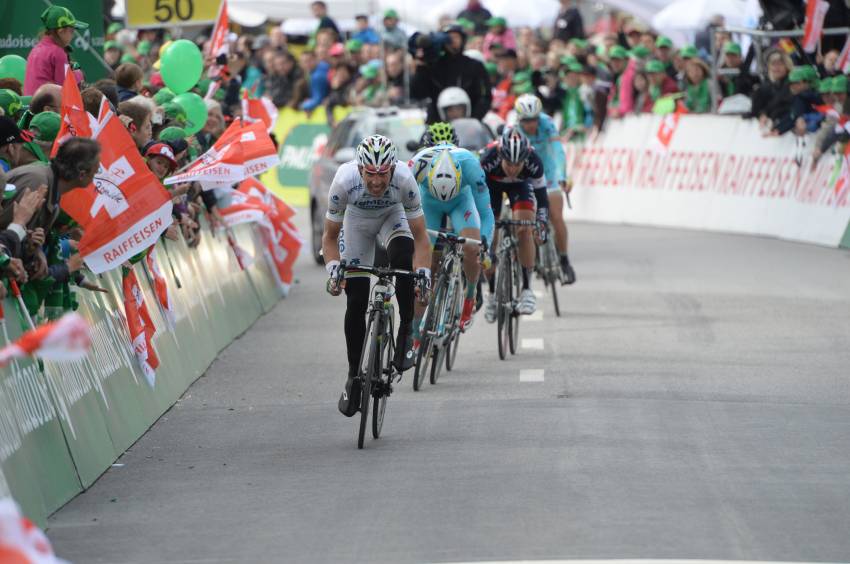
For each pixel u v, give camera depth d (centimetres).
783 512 1847
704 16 6819
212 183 3303
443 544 1708
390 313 2397
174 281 3073
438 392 2797
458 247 2933
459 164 2847
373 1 6862
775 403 2627
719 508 1867
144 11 4244
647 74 6706
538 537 1728
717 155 6256
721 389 2769
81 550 1738
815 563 1611
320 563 1648
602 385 2822
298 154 7856
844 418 2489
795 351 3216
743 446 2262
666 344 3328
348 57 7725
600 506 1880
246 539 1767
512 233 3244
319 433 2447
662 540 1708
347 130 5316
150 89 3544
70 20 2969
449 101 4581
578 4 10338
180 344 2958
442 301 2839
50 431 1984
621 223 6762
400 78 7319
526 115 3712
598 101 6981
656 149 6612
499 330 3133
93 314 2367
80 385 2184
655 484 2005
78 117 2278
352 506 1916
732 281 4491
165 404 2677
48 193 2059
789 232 5744
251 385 2942
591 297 4194
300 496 1988
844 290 4247
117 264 2339
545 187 3331
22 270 1930
